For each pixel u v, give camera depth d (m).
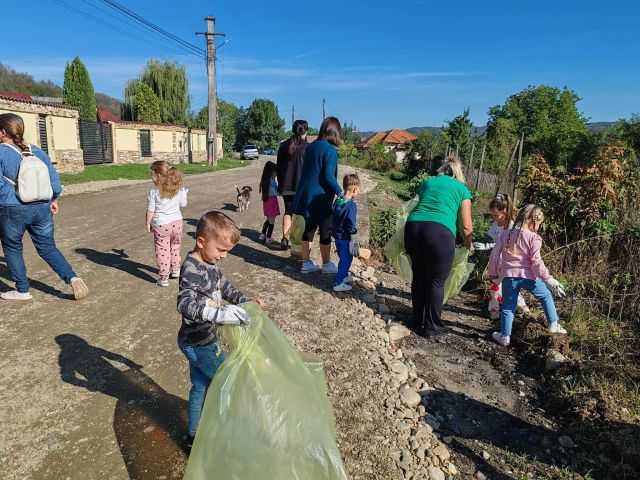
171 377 3.38
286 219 6.88
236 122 69.19
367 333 4.32
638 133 22.17
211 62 28.62
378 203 14.16
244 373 2.12
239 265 6.15
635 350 4.35
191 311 2.27
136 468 2.52
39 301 4.63
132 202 11.09
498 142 27.69
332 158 5.46
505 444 3.21
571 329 4.68
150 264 5.97
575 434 3.33
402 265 5.19
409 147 37.88
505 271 4.50
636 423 3.38
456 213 4.54
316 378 2.51
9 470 2.46
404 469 2.70
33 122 17.55
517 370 4.17
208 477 2.03
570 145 26.02
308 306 4.80
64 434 2.75
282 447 2.04
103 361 3.56
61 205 10.30
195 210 10.38
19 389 3.17
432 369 4.07
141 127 27.72
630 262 5.68
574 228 6.55
